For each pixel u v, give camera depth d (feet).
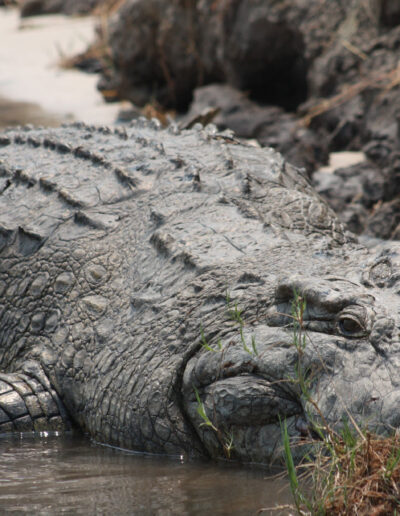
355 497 25.27
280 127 86.17
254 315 33.47
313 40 91.81
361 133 81.51
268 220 42.01
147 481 30.14
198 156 48.39
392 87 80.07
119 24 109.50
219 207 42.09
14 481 30.50
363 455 26.58
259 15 94.79
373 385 28.35
